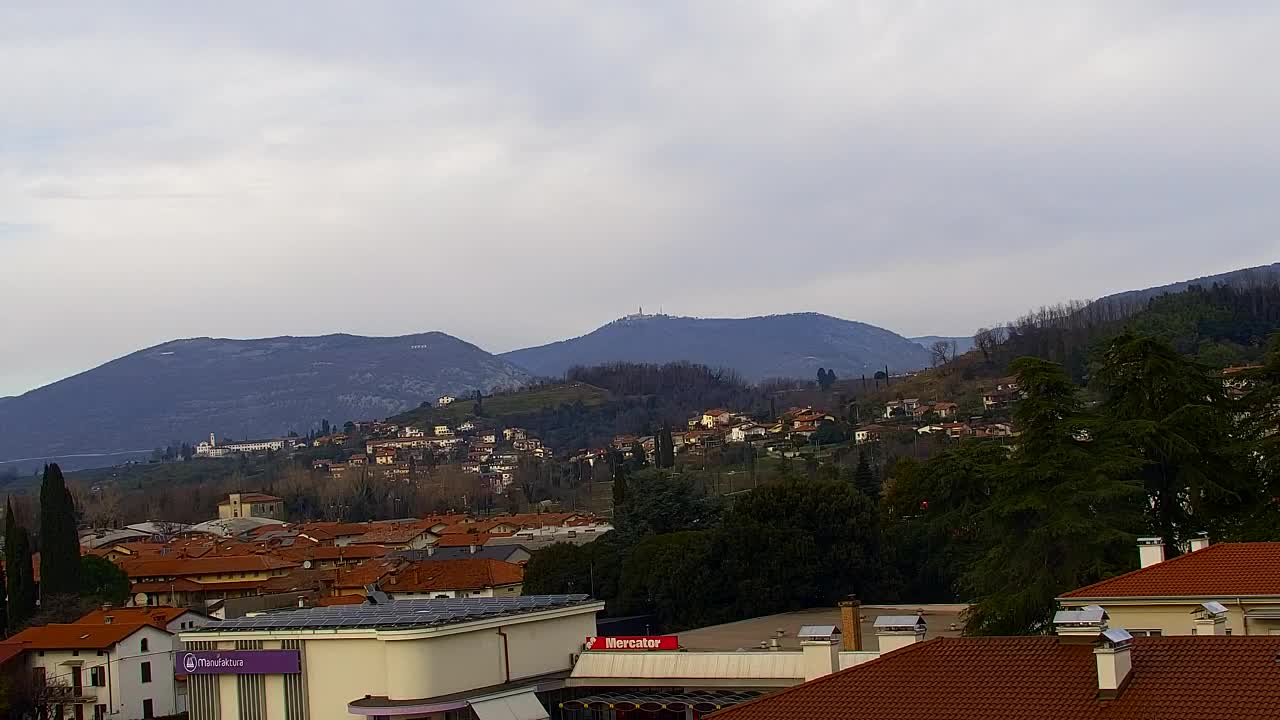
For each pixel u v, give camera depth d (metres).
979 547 100.56
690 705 56.84
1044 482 63.03
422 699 55.78
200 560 186.88
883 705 31.61
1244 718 27.00
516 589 154.25
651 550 113.44
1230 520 66.44
